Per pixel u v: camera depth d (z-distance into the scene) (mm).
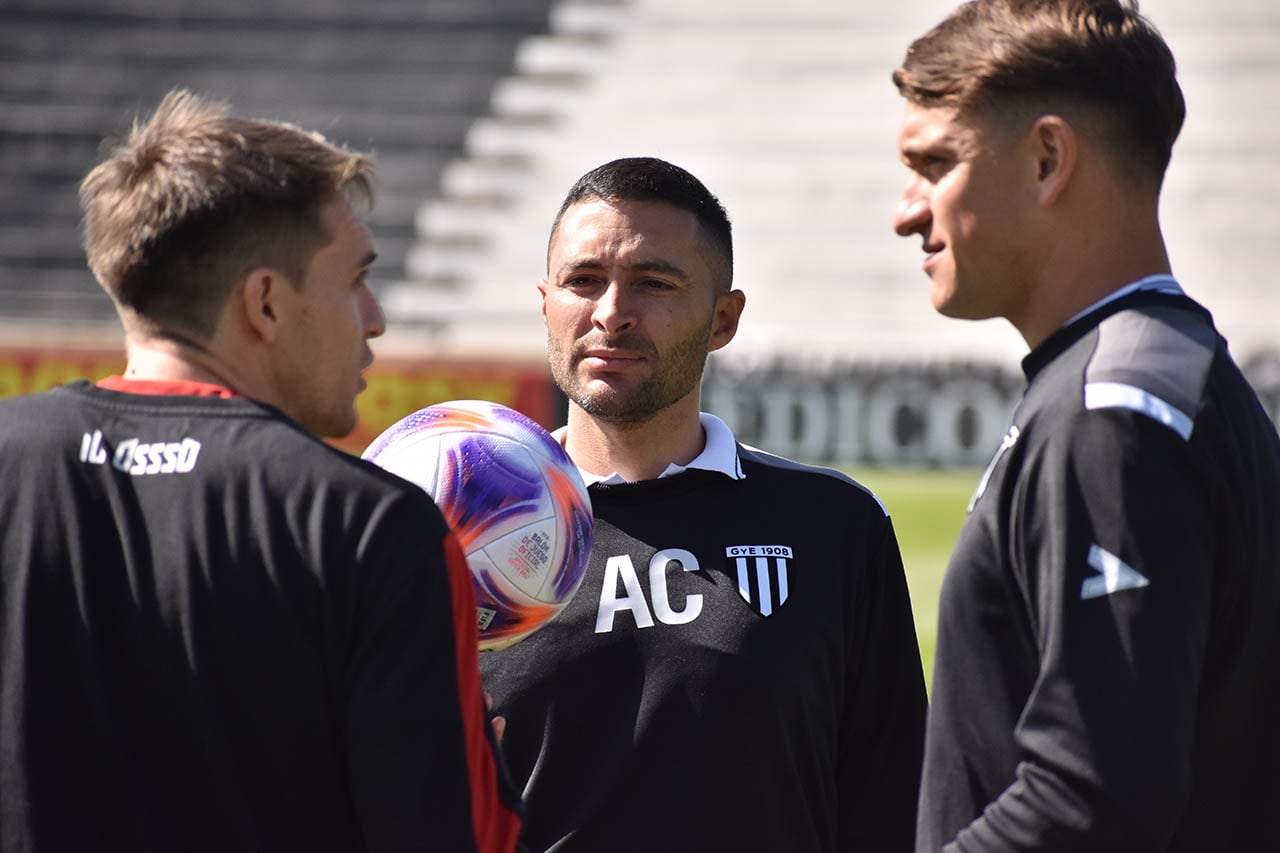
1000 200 6871
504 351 40406
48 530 6531
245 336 6809
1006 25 6844
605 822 8875
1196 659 6109
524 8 73688
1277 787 6660
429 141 69188
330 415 7133
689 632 9164
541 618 8375
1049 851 6078
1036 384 6762
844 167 67625
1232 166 64750
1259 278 60594
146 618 6391
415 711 6328
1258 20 69625
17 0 72125
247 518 6434
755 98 70875
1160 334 6590
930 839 6672
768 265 64000
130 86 69938
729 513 9633
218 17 72938
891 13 73562
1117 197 6824
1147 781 5914
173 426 6637
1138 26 6914
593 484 9656
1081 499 6246
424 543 6539
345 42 72312
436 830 6258
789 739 9117
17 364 40188
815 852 9180
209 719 6316
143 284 6734
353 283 7055
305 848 6426
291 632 6355
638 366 9477
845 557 9656
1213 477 6309
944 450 49125
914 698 9789
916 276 62969
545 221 66375
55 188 66250
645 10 74188
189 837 6305
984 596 6637
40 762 6289
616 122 70188
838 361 49625
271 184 6668
